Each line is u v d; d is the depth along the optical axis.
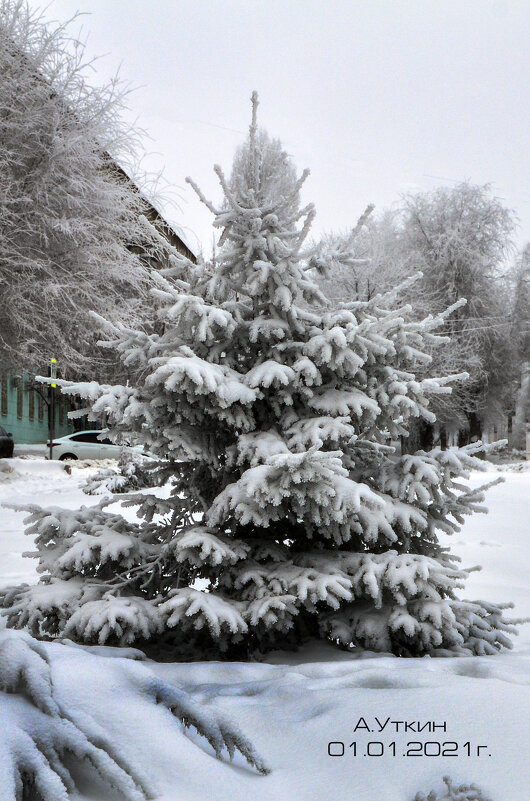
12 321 13.96
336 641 4.03
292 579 3.66
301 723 2.50
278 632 3.98
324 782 2.13
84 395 3.93
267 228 4.21
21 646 2.19
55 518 4.18
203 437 4.10
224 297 4.31
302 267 4.38
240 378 4.02
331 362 3.98
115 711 2.21
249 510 3.64
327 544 4.29
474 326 32.72
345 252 4.34
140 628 3.43
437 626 3.57
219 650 3.93
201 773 2.08
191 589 3.58
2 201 13.14
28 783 1.85
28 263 13.43
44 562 4.02
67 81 14.41
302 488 3.50
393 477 4.16
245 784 2.09
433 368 29.34
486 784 2.04
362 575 3.70
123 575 3.99
